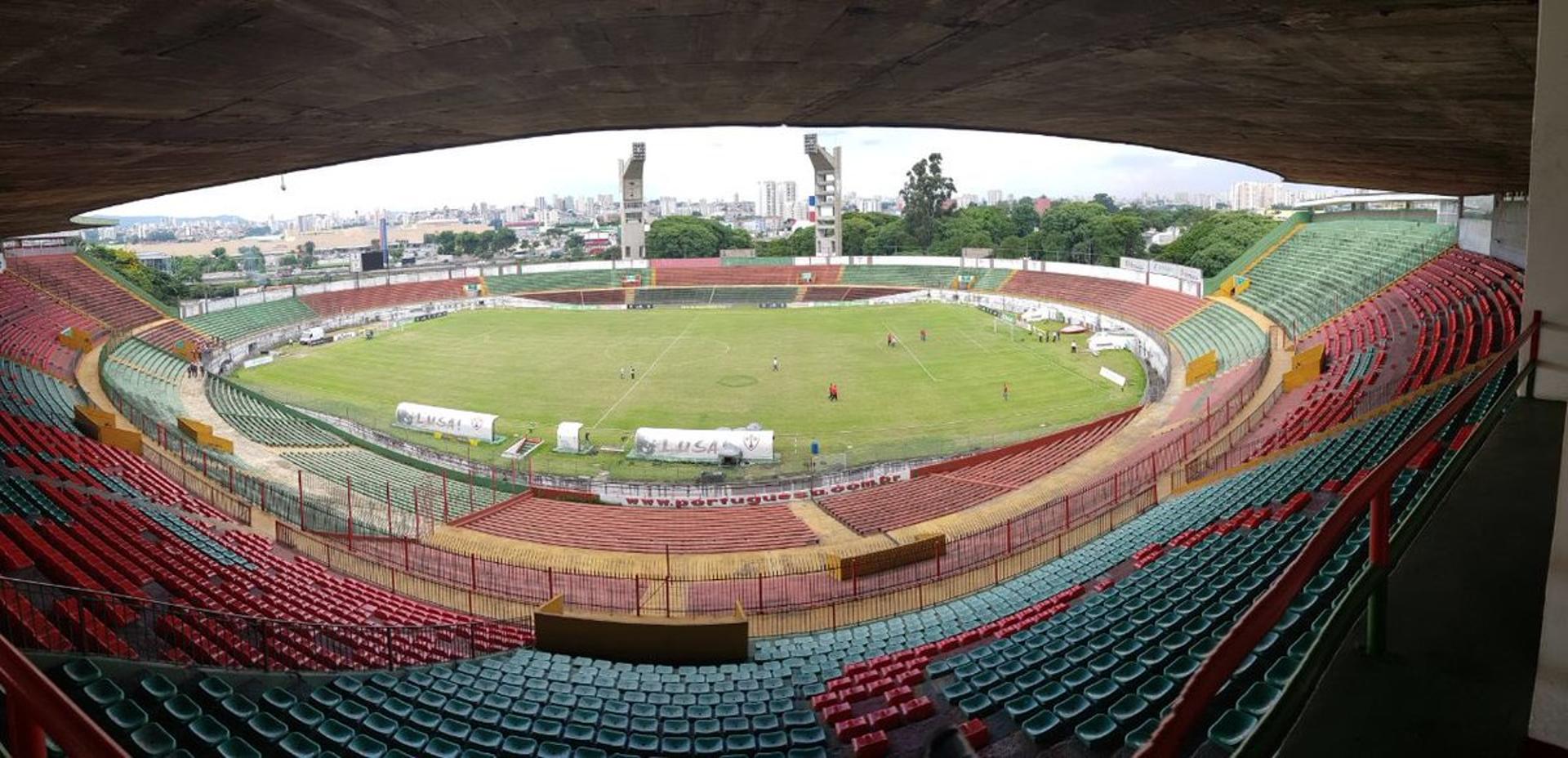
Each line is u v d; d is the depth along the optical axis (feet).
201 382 174.91
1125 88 62.18
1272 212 484.33
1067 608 54.90
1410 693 15.87
